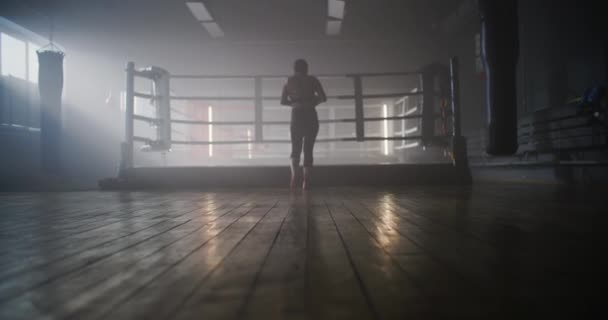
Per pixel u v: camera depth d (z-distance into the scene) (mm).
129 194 4504
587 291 861
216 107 13203
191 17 8492
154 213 2486
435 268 1074
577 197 3072
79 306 805
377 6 8078
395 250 1314
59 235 1689
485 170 7488
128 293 886
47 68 6809
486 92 4621
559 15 6281
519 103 7543
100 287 935
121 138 9969
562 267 1067
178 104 11844
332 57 10109
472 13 7625
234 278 997
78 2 7652
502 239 1473
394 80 10875
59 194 4613
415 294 854
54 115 6887
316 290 890
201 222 2043
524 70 7371
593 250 1271
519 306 771
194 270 1082
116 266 1142
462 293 857
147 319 727
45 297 866
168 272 1065
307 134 4730
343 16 8500
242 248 1376
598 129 4613
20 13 7277
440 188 4715
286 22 8781
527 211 2260
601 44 5387
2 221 2145
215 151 13258
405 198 3354
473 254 1239
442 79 5820
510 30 4441
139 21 8617
